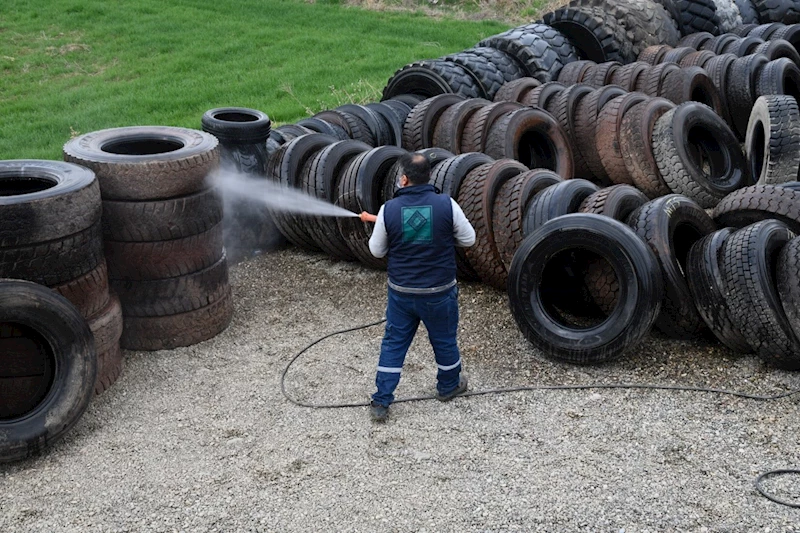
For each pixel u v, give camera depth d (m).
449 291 5.33
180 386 6.04
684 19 13.91
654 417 5.49
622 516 4.54
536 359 6.30
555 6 21.61
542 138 9.46
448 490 4.80
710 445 5.17
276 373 6.20
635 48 12.80
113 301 6.09
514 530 4.46
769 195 6.87
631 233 5.95
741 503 4.62
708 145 9.75
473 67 11.35
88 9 22.98
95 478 4.99
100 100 15.29
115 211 6.11
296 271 8.24
